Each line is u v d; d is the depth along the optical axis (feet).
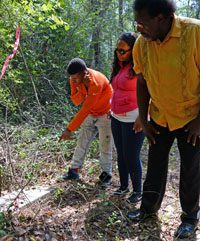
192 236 11.27
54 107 22.65
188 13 40.81
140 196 13.42
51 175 15.65
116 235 11.37
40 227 11.23
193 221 11.35
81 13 28.53
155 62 10.05
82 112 13.85
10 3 16.66
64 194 13.85
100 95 14.28
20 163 15.31
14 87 21.80
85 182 15.19
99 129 14.89
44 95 24.53
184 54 9.63
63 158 17.22
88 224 11.83
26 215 11.87
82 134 15.16
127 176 13.99
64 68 26.37
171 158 19.15
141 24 9.46
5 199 12.66
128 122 12.83
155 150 11.35
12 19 17.30
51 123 21.34
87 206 13.05
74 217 12.17
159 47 9.82
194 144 10.46
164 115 10.75
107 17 31.65
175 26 9.54
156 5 9.15
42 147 17.58
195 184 11.02
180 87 10.03
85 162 17.08
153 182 11.66
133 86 12.65
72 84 14.58
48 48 26.71
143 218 12.07
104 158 15.03
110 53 31.83
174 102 10.32
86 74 13.79
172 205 13.41
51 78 25.94
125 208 12.98
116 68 13.29
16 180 13.80
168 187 15.12
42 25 21.20
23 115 20.45
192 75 9.86
